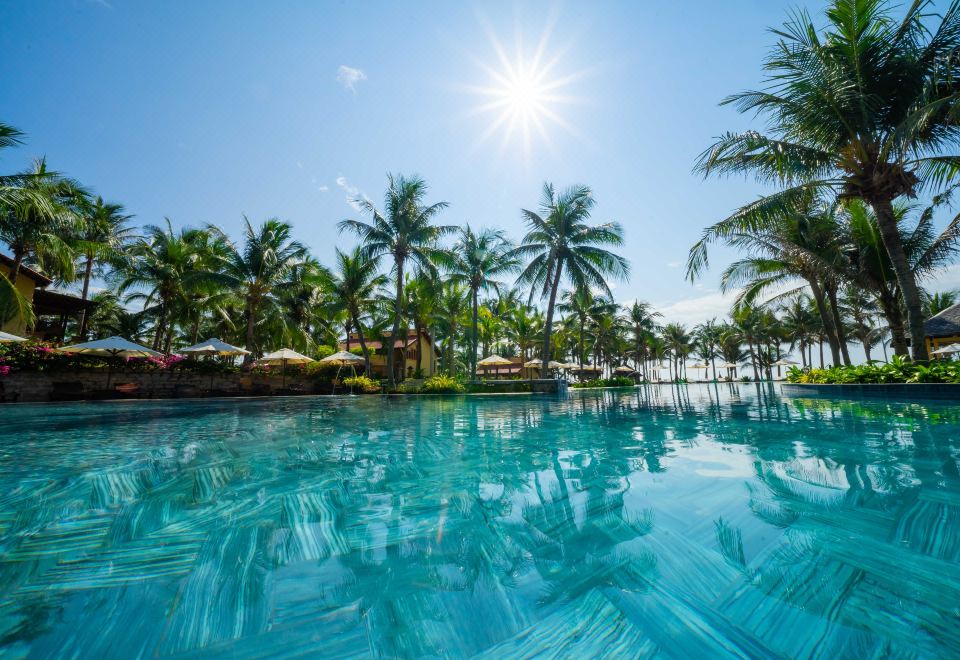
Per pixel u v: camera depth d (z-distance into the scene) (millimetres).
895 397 8781
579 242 19906
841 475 3234
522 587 1759
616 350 51438
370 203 20297
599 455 4469
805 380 13172
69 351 14336
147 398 15453
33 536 2389
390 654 1345
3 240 14406
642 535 2229
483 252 22922
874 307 18812
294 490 3326
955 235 10922
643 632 1417
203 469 4043
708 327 60000
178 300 23484
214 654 1342
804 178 9727
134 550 2180
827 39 9188
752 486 3045
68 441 5742
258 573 1920
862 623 1409
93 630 1475
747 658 1272
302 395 19125
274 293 22797
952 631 1350
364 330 30266
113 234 22156
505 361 25516
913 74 8508
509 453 4715
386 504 2939
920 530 2143
